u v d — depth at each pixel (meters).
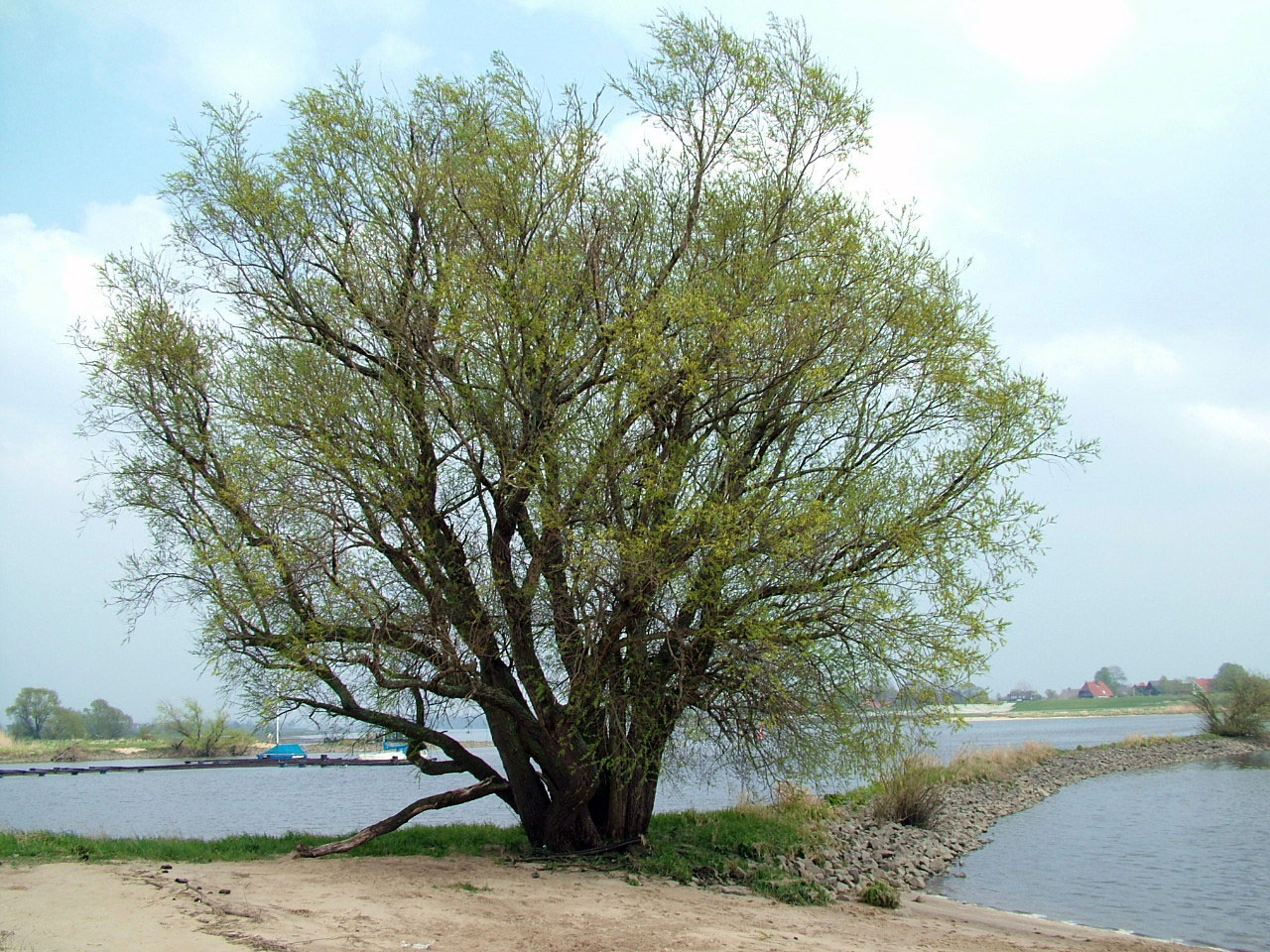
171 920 10.36
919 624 14.19
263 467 13.91
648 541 13.23
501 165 15.37
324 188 15.62
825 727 14.85
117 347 14.55
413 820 29.38
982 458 15.48
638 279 16.34
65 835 16.30
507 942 10.75
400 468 14.47
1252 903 20.45
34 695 89.00
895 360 15.68
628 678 14.89
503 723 16.78
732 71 17.03
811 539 13.43
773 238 16.75
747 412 15.63
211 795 41.50
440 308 14.56
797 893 16.08
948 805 34.59
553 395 14.95
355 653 14.09
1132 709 192.62
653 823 20.72
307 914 11.09
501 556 15.35
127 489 14.77
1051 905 19.95
